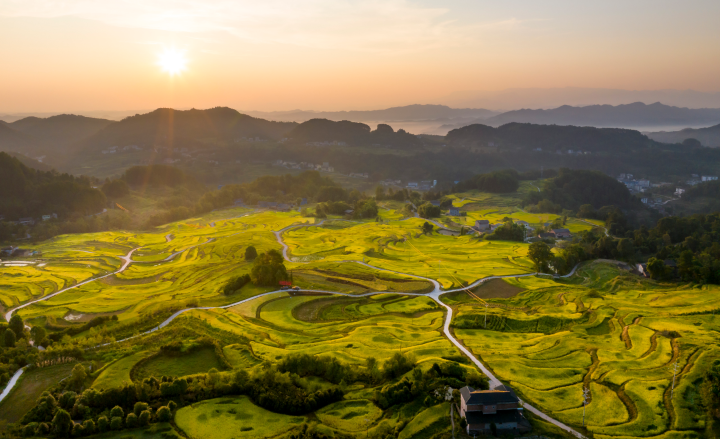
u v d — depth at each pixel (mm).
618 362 107750
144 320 145625
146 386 93812
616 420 85062
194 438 81125
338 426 83875
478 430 80875
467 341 124625
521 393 94688
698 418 84812
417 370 97875
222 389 96062
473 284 185375
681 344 114375
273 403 90438
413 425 83188
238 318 146250
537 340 124812
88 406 89938
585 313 144750
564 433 80875
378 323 141000
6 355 115688
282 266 188125
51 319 163125
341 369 102000
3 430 84812
